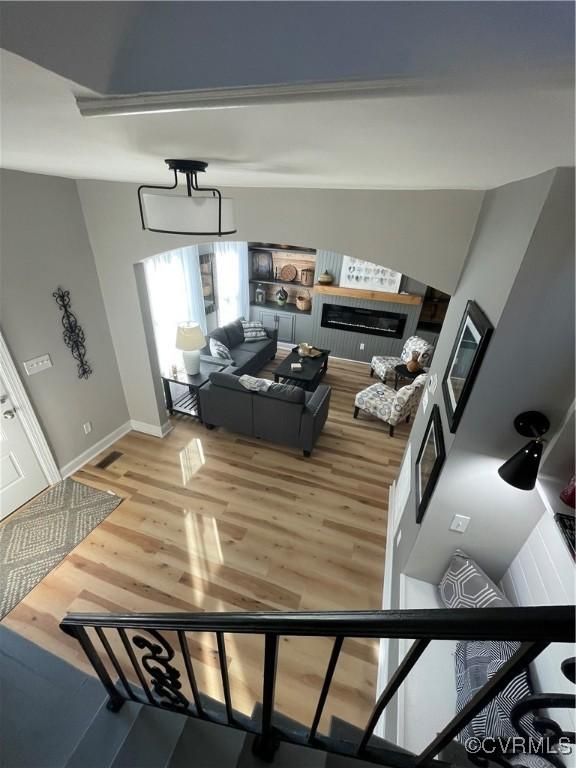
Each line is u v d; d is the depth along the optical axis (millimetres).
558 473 1358
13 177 2418
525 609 442
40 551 2650
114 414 3779
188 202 1532
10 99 525
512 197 1414
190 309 4836
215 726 1121
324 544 2840
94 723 1236
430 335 5746
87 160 1352
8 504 2902
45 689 1395
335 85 394
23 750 1244
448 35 292
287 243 2457
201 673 2031
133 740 1136
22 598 2340
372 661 2107
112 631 2221
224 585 2502
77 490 3201
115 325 3418
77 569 2541
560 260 1123
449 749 945
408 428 4379
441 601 1887
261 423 3783
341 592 2500
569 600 1281
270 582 2537
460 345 1702
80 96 506
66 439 3285
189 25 327
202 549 2744
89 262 3094
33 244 2637
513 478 1282
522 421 1358
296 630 670
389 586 2361
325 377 5746
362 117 521
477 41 292
